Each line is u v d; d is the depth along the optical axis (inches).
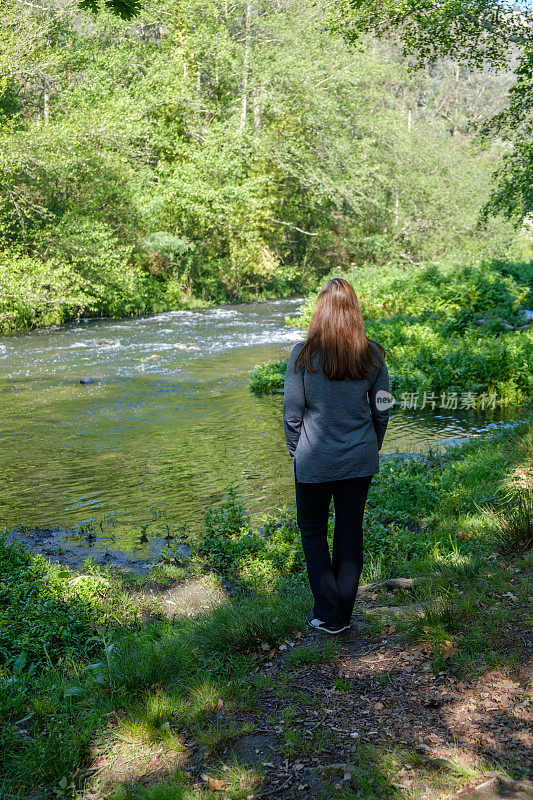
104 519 284.0
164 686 128.0
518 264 1039.6
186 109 1248.8
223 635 141.9
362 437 129.4
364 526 246.2
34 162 884.6
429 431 425.1
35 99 1144.2
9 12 898.7
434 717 106.1
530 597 145.0
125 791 97.8
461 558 184.2
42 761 105.0
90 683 130.4
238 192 1162.0
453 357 526.6
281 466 355.6
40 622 171.2
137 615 191.8
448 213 1528.1
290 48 1314.0
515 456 292.0
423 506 266.1
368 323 697.6
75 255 938.1
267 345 777.6
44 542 258.2
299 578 212.4
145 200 1128.8
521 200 668.1
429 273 903.1
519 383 512.4
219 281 1320.1
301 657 130.6
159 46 1318.9
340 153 1382.9
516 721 101.7
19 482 334.0
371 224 1633.9
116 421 457.7
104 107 1080.2
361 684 119.4
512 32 557.6
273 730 108.5
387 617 148.6
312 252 1658.5
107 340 805.2
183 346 760.3
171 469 352.8
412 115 2100.1
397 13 562.3
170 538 262.1
